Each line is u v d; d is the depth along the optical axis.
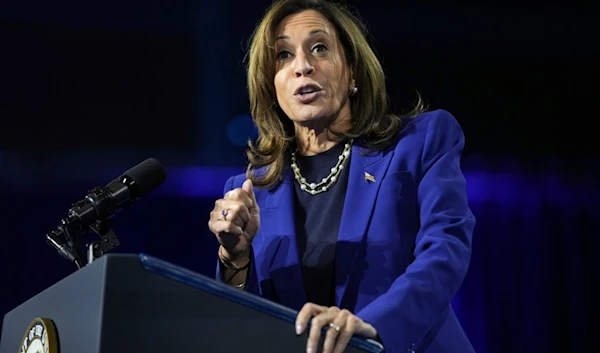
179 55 18.67
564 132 20.56
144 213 19.70
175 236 19.70
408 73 19.17
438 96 19.36
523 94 19.92
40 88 18.28
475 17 19.11
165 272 3.78
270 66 6.56
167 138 18.67
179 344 3.76
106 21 18.22
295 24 6.47
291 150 6.64
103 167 18.56
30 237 19.00
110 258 3.70
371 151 6.18
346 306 5.70
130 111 18.56
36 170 18.42
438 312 4.99
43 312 4.37
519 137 20.45
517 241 22.06
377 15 18.81
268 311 3.99
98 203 5.05
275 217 6.23
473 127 20.08
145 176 5.25
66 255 5.05
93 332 3.67
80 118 18.44
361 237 5.78
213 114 18.70
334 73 6.36
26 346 4.29
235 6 18.31
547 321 22.27
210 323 3.85
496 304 22.42
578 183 21.17
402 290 4.92
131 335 3.68
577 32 19.47
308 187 6.35
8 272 19.14
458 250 5.33
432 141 6.08
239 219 5.29
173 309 3.78
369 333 4.49
